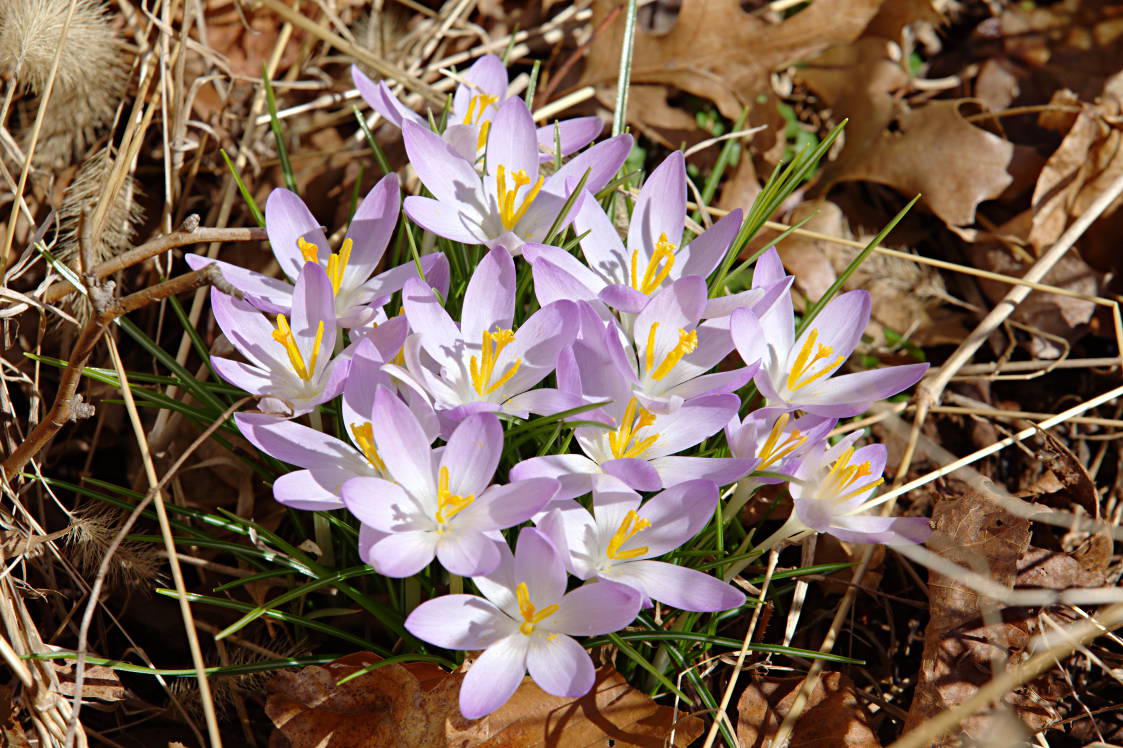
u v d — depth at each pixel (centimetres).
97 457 57
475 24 69
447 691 48
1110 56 72
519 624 46
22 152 58
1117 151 65
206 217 62
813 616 56
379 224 50
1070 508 58
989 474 61
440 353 47
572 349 47
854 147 67
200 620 54
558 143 54
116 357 48
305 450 47
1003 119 70
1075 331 64
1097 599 50
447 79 66
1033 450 61
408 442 45
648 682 52
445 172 50
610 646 51
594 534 47
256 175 62
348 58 65
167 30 56
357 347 46
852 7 66
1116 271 65
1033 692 52
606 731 49
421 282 47
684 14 66
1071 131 65
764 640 55
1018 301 60
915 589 57
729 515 50
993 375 62
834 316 51
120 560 51
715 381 48
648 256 51
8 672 51
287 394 48
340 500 46
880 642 56
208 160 62
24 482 53
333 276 49
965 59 74
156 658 53
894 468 60
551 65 68
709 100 67
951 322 64
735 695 53
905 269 65
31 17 54
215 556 54
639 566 47
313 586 48
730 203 65
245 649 52
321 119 64
